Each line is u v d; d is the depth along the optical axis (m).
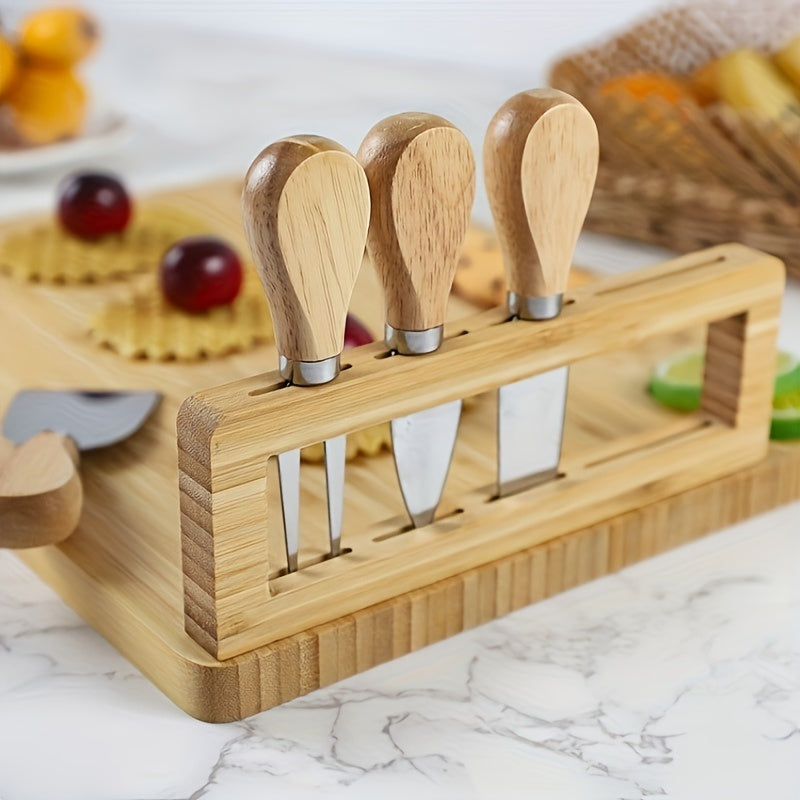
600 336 0.77
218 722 0.73
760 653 0.76
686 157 1.04
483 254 1.00
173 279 0.96
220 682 0.72
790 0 1.16
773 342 0.82
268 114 1.44
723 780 0.71
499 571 0.77
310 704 0.74
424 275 0.72
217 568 0.71
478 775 0.71
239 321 0.96
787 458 0.84
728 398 0.83
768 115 1.04
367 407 0.72
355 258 0.70
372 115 1.41
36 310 0.98
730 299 0.80
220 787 0.70
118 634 0.76
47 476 0.76
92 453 0.85
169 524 0.80
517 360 0.75
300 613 0.73
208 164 1.29
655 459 0.81
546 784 0.70
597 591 0.80
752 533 0.83
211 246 0.96
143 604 0.75
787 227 1.01
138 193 1.15
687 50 1.16
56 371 0.92
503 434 0.77
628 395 0.90
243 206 0.69
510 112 0.72
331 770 0.71
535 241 0.74
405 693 0.74
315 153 0.68
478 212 1.14
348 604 0.74
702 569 0.81
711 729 0.73
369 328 0.94
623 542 0.80
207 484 0.70
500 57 1.60
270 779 0.70
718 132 1.04
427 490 0.76
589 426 0.87
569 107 0.72
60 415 0.86
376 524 0.77
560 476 0.79
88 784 0.70
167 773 0.71
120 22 1.84
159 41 1.75
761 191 1.02
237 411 0.70
